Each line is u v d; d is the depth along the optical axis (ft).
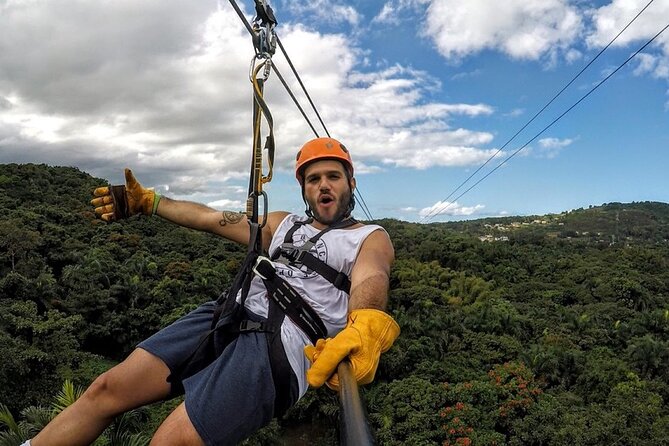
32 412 50.01
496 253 269.85
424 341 133.59
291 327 6.99
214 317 7.29
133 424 54.80
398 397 107.45
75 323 128.67
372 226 7.88
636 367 129.39
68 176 315.17
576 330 162.09
